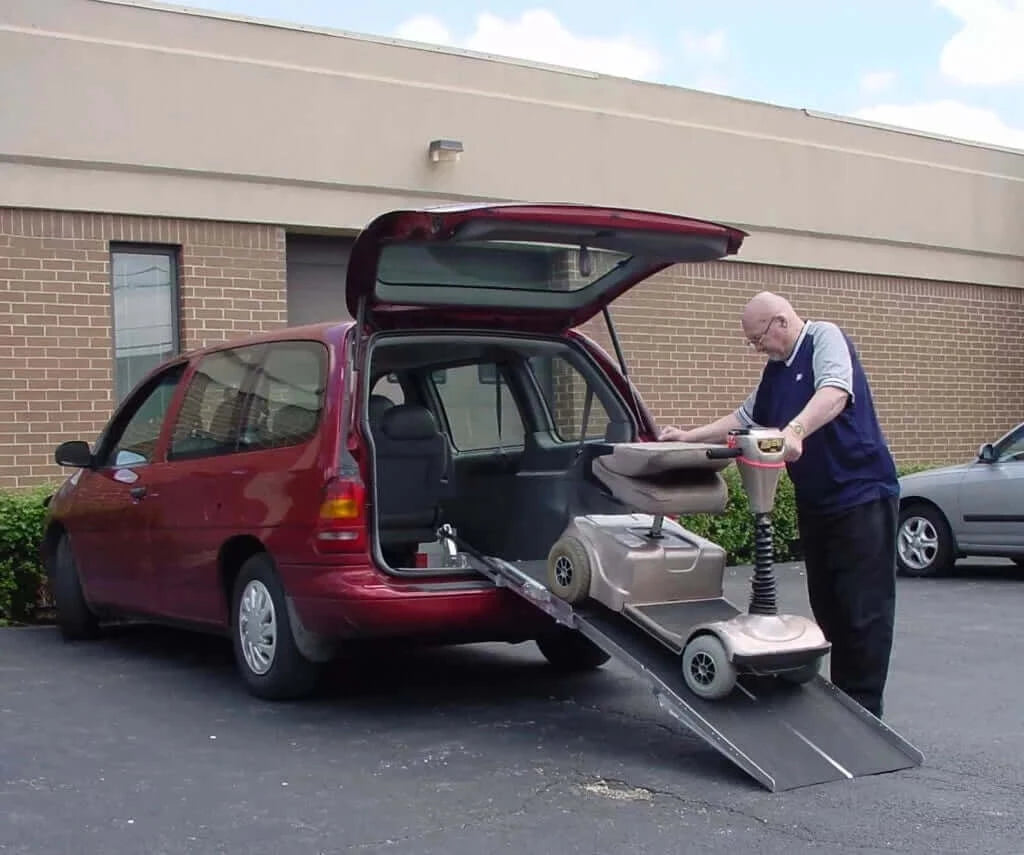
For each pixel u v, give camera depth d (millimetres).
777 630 5203
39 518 9102
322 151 11617
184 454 7176
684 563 5742
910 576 11883
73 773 5293
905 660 7750
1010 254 17031
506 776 5234
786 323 5598
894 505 5547
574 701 6586
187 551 6930
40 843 4461
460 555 6246
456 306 6473
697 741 5777
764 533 5324
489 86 12555
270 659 6410
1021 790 5051
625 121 13461
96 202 10594
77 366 10508
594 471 5844
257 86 11297
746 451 5191
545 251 6230
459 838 4496
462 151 12273
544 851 4367
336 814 4762
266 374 6664
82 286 10539
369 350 6207
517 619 6176
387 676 7227
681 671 5402
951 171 16438
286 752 5605
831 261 15227
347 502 5906
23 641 8461
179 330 11070
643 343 13703
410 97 12062
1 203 10211
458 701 6586
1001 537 11250
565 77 13078
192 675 7262
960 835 4520
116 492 7633
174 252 11094
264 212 11344
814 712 5418
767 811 4766
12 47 10250
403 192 12047
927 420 16234
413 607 5891
